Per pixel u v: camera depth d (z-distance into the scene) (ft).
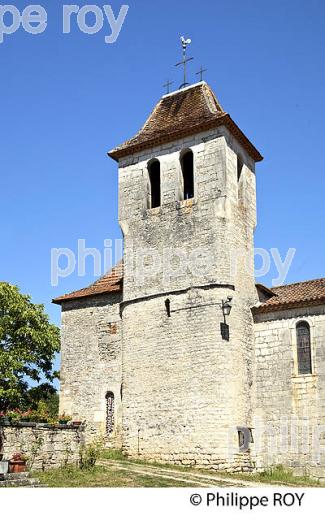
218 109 92.17
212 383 75.15
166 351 79.92
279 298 84.84
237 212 84.74
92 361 89.76
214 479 65.41
